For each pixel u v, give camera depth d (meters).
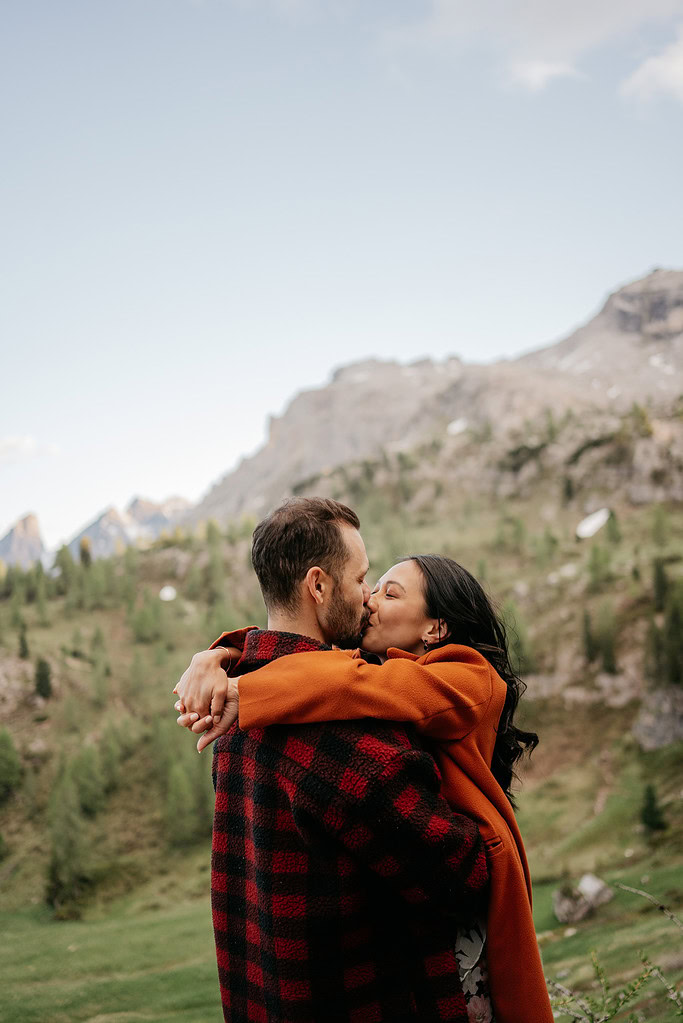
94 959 24.47
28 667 115.88
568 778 71.88
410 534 163.75
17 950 25.17
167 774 83.75
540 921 33.88
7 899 61.78
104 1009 15.98
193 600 153.75
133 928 36.91
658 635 77.81
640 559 118.50
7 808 80.69
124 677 115.62
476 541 153.50
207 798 76.81
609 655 88.00
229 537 173.62
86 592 153.38
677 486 150.88
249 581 154.75
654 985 8.33
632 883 31.75
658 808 55.72
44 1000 15.80
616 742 76.44
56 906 60.00
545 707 86.88
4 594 160.12
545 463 180.38
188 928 35.06
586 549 136.25
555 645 96.38
